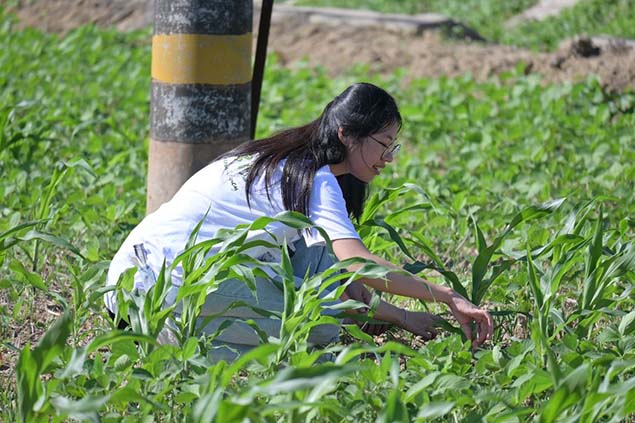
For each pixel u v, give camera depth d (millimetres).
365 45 19109
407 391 5117
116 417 4945
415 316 6332
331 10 20938
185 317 5746
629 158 11016
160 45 7711
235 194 6023
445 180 10383
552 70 15852
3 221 8398
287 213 5516
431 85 15070
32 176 10070
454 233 8758
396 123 5895
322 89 15797
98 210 9320
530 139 11789
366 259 5523
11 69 16312
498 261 8273
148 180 8078
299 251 6414
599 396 4391
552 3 28625
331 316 5945
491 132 12398
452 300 5820
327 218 5781
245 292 6129
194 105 7707
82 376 5426
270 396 5238
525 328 6770
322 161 5891
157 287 5617
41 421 4734
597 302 6086
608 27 24234
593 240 6027
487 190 9891
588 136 12289
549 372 5250
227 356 6148
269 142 6109
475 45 19250
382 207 9719
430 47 18750
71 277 7699
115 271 6188
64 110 13133
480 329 5883
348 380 5371
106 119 12492
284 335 5434
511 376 5359
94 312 6980
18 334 6820
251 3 7820
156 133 7883
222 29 7621
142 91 14969
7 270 7621
